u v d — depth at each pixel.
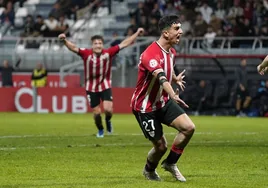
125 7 80.12
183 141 20.28
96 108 38.81
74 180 20.84
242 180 20.98
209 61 63.59
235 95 63.00
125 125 49.25
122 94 65.25
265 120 56.75
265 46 66.25
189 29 70.50
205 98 63.62
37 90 66.88
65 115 62.34
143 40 69.12
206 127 47.53
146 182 20.30
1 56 73.38
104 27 78.88
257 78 62.69
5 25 80.75
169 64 20.19
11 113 65.44
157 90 20.09
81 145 33.03
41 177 21.59
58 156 27.92
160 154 20.55
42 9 84.50
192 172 23.09
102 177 21.61
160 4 73.94
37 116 60.53
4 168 23.81
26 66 71.81
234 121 55.03
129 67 67.31
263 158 27.48
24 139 36.50
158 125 20.31
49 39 71.50
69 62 70.81
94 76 39.06
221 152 29.83
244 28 68.19
